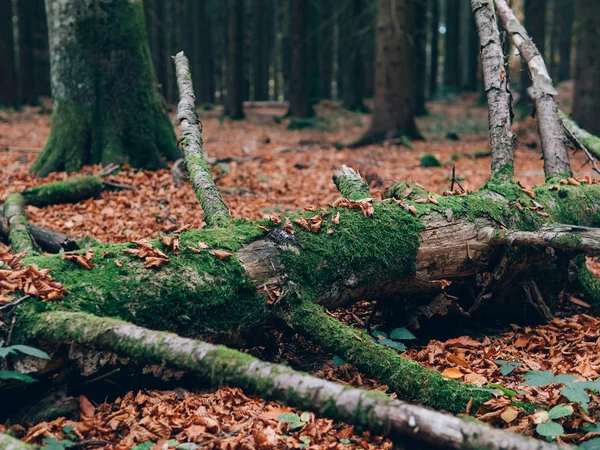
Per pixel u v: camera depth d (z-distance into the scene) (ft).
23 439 8.75
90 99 28.35
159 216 22.44
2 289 9.39
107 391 10.19
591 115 48.26
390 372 10.49
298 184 29.32
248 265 10.96
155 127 29.09
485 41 17.21
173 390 10.57
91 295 9.71
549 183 16.22
